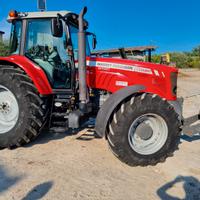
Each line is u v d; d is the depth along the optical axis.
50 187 2.79
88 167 3.34
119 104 3.47
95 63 4.10
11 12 4.14
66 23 4.11
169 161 3.66
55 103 4.17
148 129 3.56
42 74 4.04
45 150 3.88
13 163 3.37
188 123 3.96
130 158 3.41
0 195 2.60
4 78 3.82
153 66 4.00
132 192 2.78
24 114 3.77
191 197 2.72
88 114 4.16
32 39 4.26
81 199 2.59
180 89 13.68
